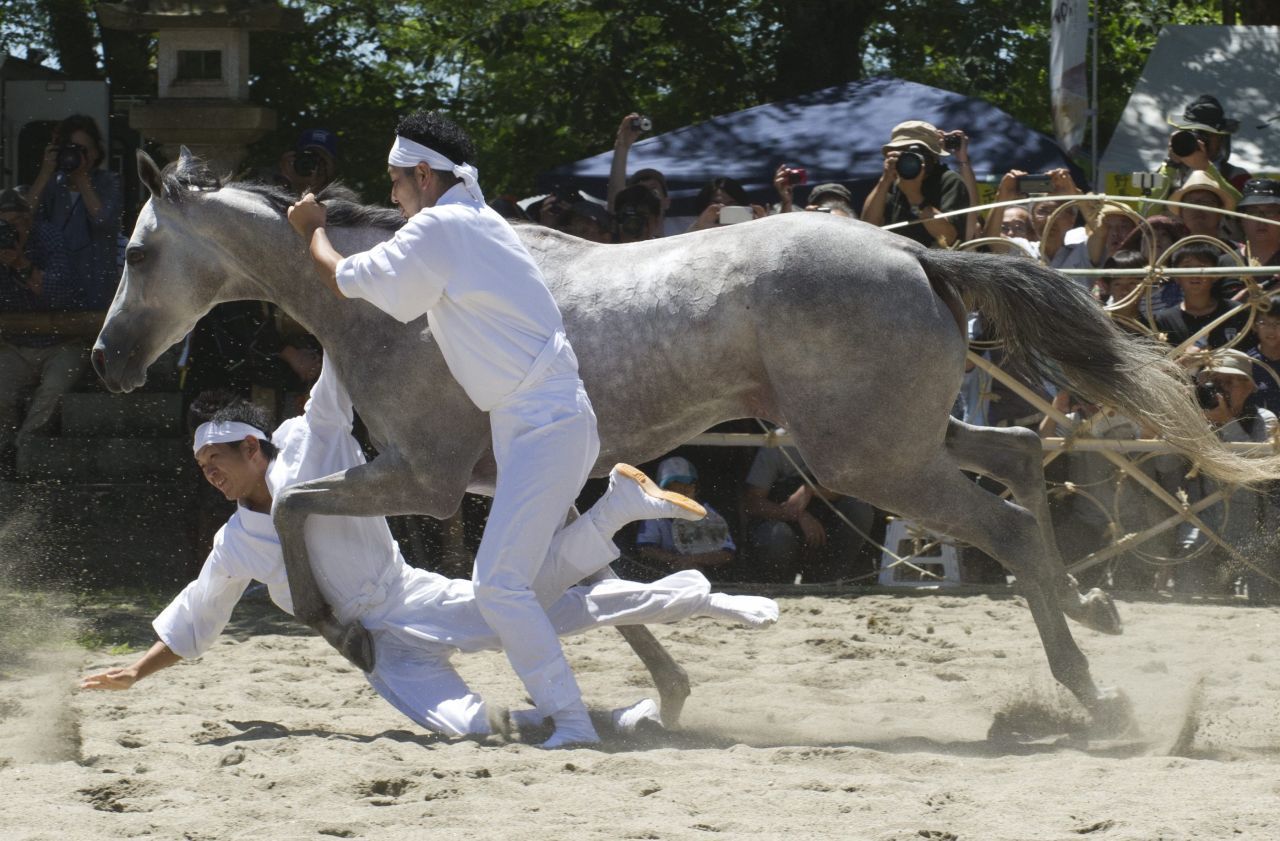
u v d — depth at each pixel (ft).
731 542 47.29
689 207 59.00
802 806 20.01
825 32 86.17
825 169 58.75
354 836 18.66
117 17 53.52
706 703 30.01
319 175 48.52
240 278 28.76
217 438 26.53
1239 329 43.65
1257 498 43.83
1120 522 45.01
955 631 38.50
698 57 87.81
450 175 25.59
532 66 85.66
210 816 19.44
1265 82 65.46
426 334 26.63
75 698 28.84
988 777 22.33
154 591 46.14
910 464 26.27
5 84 61.26
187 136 54.34
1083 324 26.76
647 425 27.04
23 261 52.34
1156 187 49.80
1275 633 37.68
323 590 26.58
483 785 21.08
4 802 20.06
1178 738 24.91
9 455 51.52
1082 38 58.75
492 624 25.25
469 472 27.02
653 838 18.29
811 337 25.80
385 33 86.33
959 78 97.35
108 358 28.86
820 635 37.73
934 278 26.86
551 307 25.45
